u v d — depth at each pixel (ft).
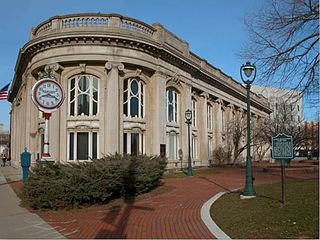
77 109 88.53
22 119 121.70
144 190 51.08
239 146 152.66
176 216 35.53
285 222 29.14
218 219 32.91
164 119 98.84
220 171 102.99
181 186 61.57
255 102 191.01
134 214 37.42
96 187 41.70
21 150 123.03
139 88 95.40
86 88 89.45
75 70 88.74
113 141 85.81
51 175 41.37
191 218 34.14
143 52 92.63
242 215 33.32
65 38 86.07
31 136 97.91
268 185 56.13
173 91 108.88
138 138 93.45
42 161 43.24
